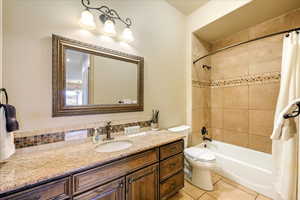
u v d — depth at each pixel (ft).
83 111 4.30
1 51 3.12
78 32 4.21
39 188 2.36
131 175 3.65
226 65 8.40
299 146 4.30
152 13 6.26
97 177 3.04
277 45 6.45
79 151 3.58
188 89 7.94
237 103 7.88
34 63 3.54
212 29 7.56
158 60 6.54
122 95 5.26
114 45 5.00
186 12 7.81
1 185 2.08
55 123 3.85
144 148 3.85
